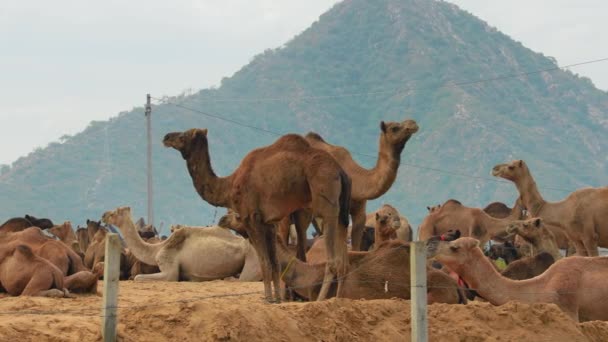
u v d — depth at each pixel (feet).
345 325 61.41
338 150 84.23
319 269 73.41
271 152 69.92
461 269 70.18
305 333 59.82
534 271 84.02
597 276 71.05
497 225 120.78
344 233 69.26
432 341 62.95
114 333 53.88
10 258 74.33
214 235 100.01
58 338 53.67
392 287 69.62
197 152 72.49
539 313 66.49
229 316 57.57
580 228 102.78
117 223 103.65
